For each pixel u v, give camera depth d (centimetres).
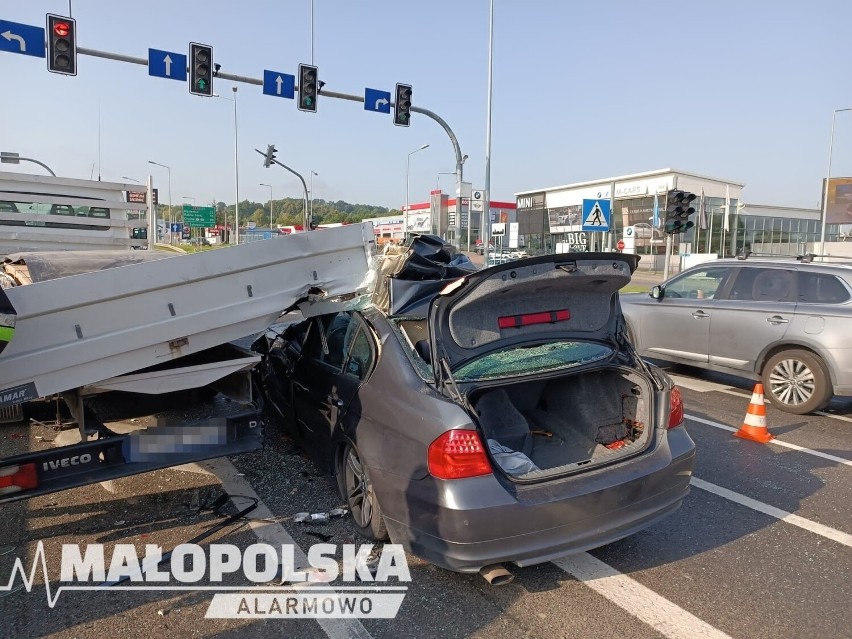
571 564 369
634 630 304
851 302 657
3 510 436
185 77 1641
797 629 305
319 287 414
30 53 1448
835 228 5644
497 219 7500
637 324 867
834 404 745
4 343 303
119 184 930
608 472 334
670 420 370
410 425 328
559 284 356
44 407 564
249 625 310
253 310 392
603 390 415
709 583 347
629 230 2886
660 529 414
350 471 398
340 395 404
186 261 368
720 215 4928
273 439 578
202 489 470
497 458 352
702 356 786
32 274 403
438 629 306
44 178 857
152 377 378
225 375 403
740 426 647
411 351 364
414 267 446
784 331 694
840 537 402
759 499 460
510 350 356
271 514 428
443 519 304
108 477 367
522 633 302
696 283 823
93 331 347
